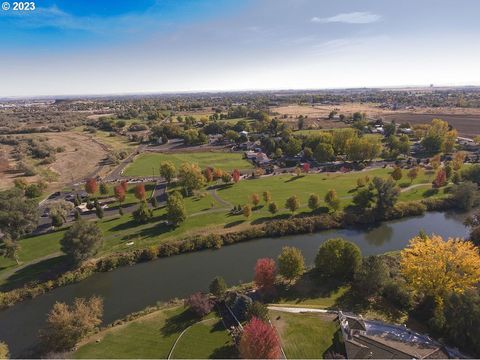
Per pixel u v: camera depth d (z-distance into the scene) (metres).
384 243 92.25
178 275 79.06
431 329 54.69
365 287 65.50
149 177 151.75
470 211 111.50
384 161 168.75
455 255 59.53
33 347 58.00
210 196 124.50
